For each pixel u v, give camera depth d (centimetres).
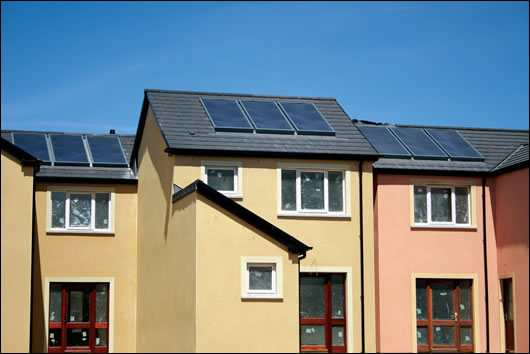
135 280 2253
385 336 2067
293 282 1595
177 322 1678
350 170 2031
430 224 2148
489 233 2181
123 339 2222
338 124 2169
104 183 2270
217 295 1552
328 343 1961
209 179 1950
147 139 2186
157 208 1998
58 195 2239
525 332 2039
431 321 2122
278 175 1988
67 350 2186
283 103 2267
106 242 2252
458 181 2181
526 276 2044
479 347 2125
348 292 1984
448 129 2423
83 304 2222
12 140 2355
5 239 1825
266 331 1566
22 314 1808
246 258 1578
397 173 2128
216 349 1533
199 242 1559
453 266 2144
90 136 2481
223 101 2216
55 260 2203
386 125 2422
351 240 2005
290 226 1977
